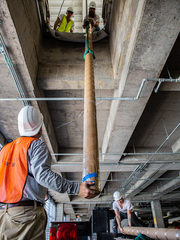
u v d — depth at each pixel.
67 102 4.76
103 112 5.24
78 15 7.29
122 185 11.52
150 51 2.82
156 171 8.88
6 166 1.19
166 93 4.59
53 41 4.08
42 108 4.20
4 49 2.56
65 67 3.75
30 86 3.34
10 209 1.08
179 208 16.81
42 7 3.81
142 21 2.38
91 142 1.15
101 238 2.87
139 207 16.48
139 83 3.44
